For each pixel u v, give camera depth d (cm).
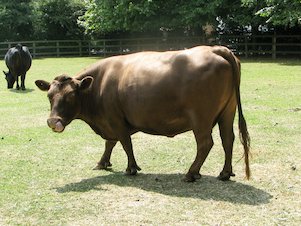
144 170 687
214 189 595
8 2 3641
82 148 820
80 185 621
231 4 2692
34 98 1380
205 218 504
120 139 658
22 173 679
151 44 3288
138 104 619
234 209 528
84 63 2609
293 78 1656
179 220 500
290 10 2158
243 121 595
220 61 588
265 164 702
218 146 810
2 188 612
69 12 3691
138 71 625
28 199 571
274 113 1074
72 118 648
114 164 721
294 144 812
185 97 591
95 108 666
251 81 1605
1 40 3725
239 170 676
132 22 2892
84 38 3725
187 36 3172
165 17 2844
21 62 1550
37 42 3472
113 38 3528
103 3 2856
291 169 676
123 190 597
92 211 529
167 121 614
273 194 576
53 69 2236
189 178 619
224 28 2995
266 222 493
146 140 860
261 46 2833
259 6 2531
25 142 866
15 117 1098
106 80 654
